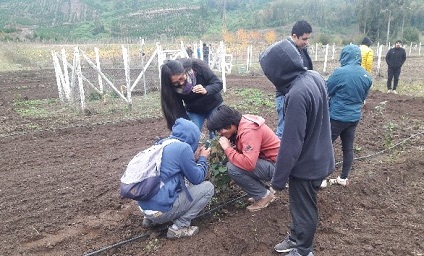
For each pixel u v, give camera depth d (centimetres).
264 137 461
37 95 1490
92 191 589
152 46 3525
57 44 3919
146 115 1088
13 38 4416
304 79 354
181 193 436
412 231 461
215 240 445
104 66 2369
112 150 790
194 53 1823
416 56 3428
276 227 466
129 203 547
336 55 3375
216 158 497
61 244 457
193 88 516
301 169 367
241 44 4012
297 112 344
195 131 443
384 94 1354
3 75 2088
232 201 523
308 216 380
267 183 525
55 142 851
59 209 536
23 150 797
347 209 514
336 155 711
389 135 749
